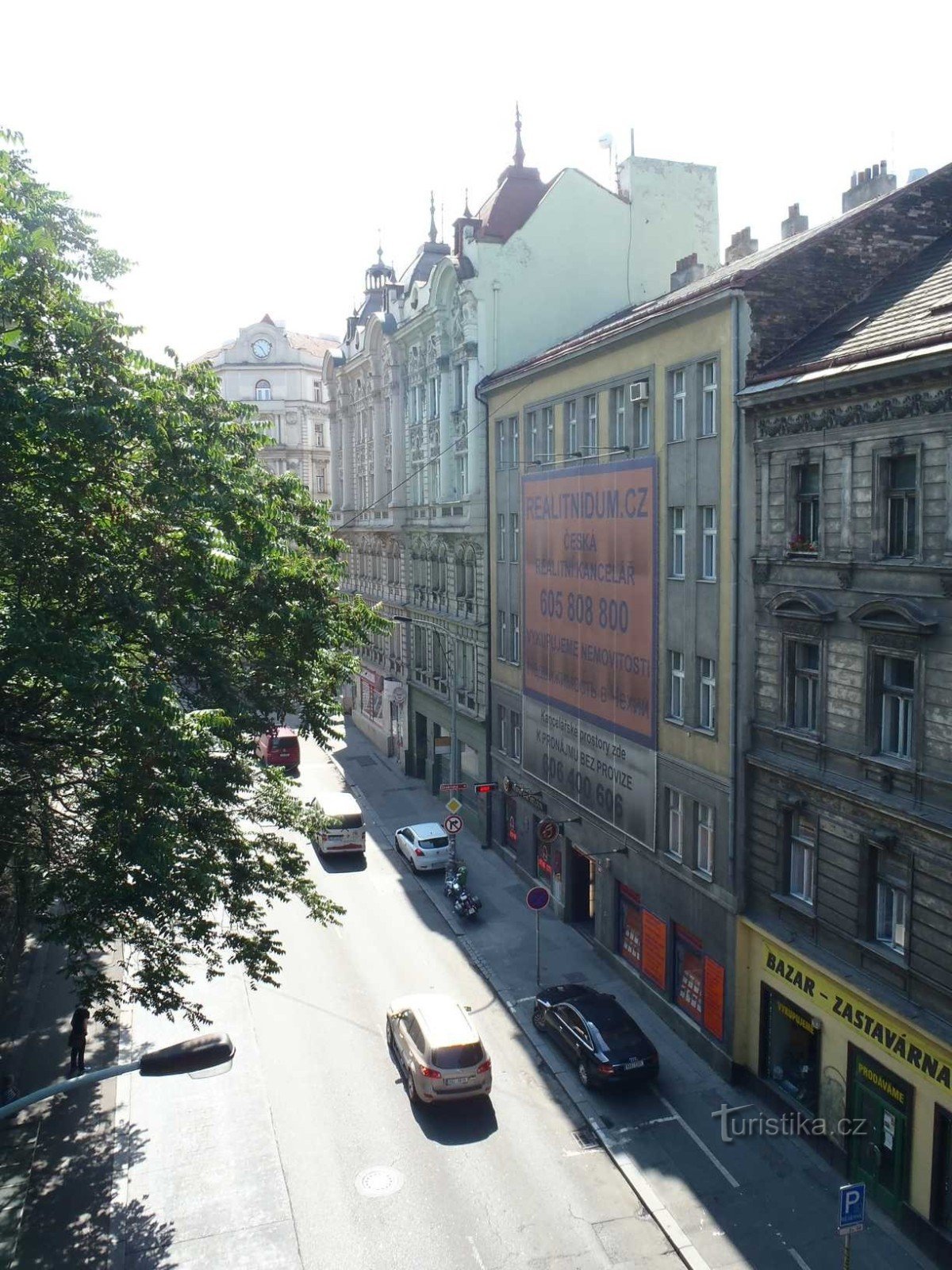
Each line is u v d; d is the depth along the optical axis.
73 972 16.44
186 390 17.83
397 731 49.41
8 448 13.85
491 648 34.88
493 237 34.84
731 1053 20.52
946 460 15.10
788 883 19.39
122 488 15.91
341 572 18.34
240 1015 23.50
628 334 23.62
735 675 20.05
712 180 37.66
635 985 24.69
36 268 14.44
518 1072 21.03
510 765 33.56
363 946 27.47
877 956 16.72
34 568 14.52
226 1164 17.80
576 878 29.00
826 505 17.69
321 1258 15.34
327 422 84.44
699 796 21.61
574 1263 15.23
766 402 18.67
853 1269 15.07
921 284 18.47
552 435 29.28
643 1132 18.75
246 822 37.50
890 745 16.80
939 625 15.29
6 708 15.52
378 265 57.44
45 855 16.20
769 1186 17.14
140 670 14.59
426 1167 17.67
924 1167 15.55
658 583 23.19
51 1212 16.50
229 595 16.70
